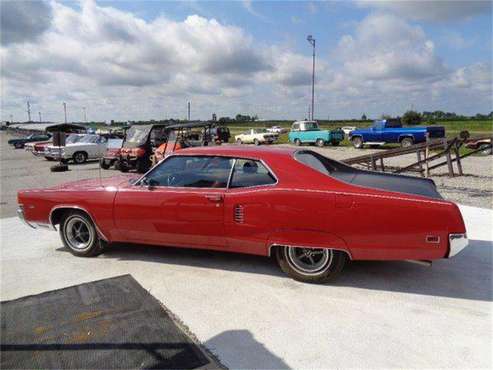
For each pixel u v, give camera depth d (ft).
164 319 10.02
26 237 18.11
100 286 12.10
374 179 12.98
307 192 11.35
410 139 76.74
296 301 11.06
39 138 142.00
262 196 11.81
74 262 14.56
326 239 11.27
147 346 8.84
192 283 12.39
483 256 14.53
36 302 11.02
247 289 11.89
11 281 12.84
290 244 11.63
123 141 51.65
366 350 8.68
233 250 12.76
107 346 8.82
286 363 8.27
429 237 10.50
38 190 15.39
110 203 13.94
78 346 8.83
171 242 13.50
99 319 10.02
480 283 12.15
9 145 151.23
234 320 10.05
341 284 12.16
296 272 12.20
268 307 10.73
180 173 13.28
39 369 8.04
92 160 73.97
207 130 48.06
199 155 13.14
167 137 46.32
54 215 15.30
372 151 77.56
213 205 12.43
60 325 9.73
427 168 36.06
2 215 23.94
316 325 9.76
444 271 13.14
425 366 8.09
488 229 18.08
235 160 12.63
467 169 43.65
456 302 10.90
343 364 8.21
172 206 13.00
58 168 54.24
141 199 13.47
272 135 111.34
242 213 12.09
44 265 14.29
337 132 96.17
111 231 14.17
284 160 12.09
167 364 8.21
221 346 8.91
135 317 10.12
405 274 12.92
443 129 76.59
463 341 8.97
